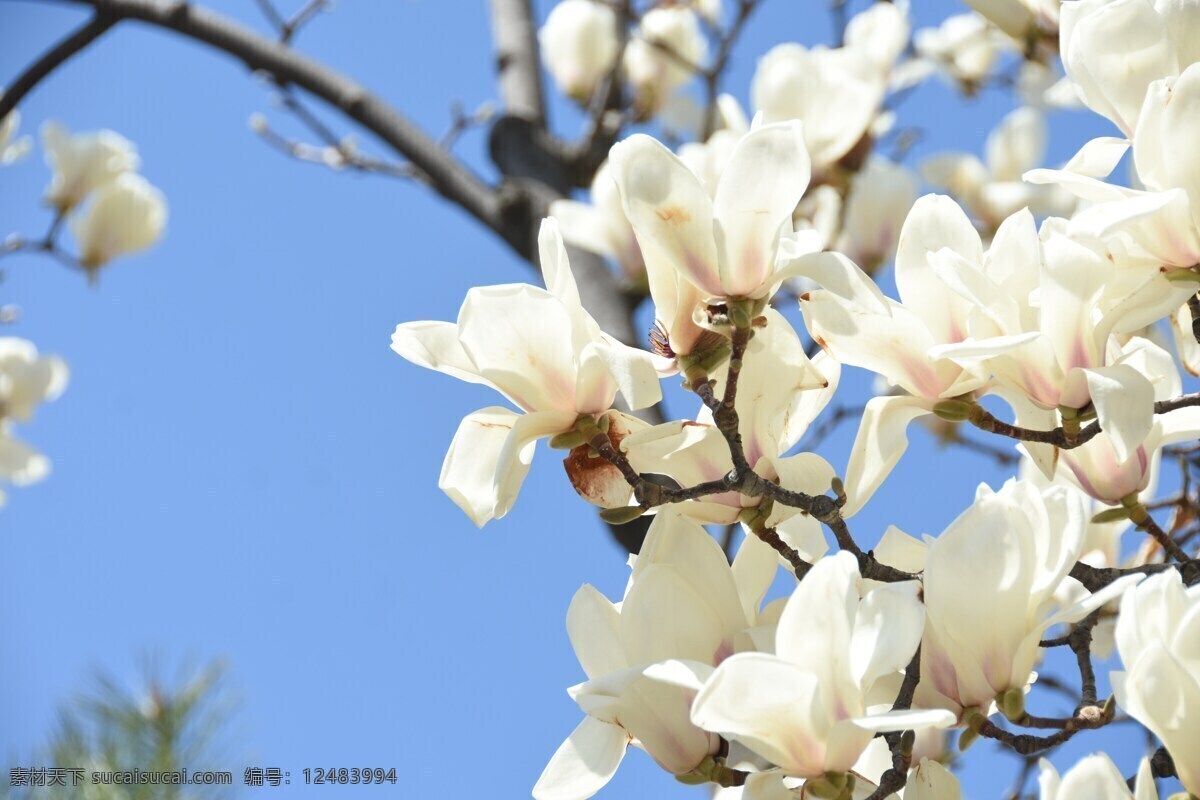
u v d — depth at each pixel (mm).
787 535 1527
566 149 2895
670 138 3172
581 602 1483
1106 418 1427
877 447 1483
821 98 2562
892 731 1439
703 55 3359
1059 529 1437
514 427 1465
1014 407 1493
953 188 2996
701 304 1461
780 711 1388
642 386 1430
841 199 2594
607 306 2395
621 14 2734
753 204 1430
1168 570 1394
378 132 2924
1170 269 1449
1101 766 1394
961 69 3090
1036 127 3010
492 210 2816
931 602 1437
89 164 3592
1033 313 1461
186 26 2941
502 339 1467
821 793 1396
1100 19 1470
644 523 1905
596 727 1482
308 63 2961
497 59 3191
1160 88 1437
